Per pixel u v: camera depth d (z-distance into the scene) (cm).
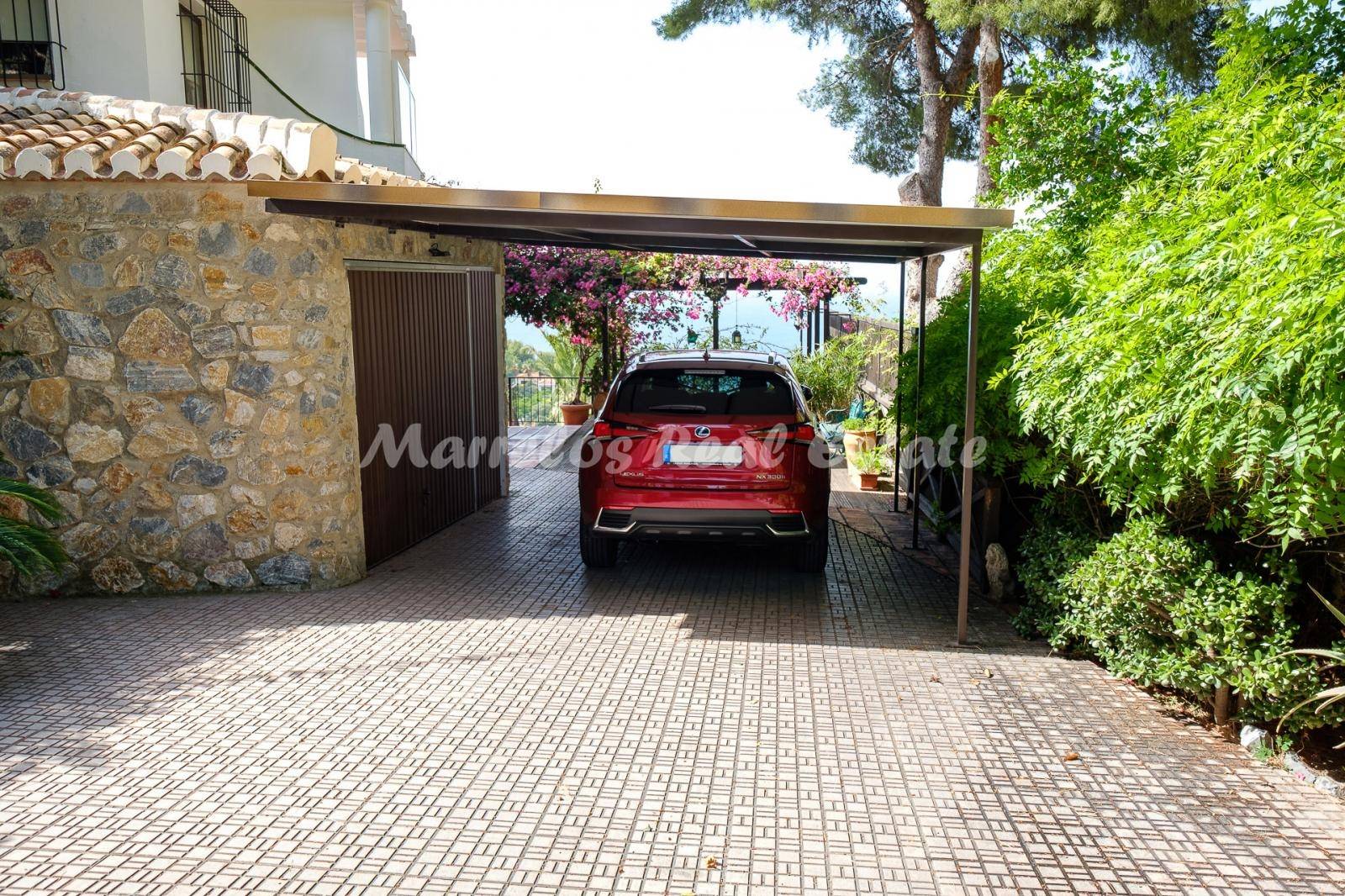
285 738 456
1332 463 368
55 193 657
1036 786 416
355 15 1471
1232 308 391
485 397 1046
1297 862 358
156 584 695
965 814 391
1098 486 543
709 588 721
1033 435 647
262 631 611
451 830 375
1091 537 578
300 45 1470
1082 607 538
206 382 675
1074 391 498
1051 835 376
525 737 459
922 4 1506
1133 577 482
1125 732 471
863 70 1677
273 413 679
